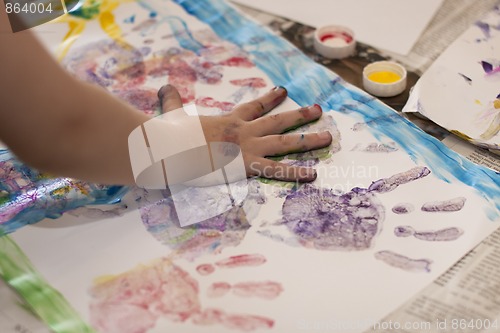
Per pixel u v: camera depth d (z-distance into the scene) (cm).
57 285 64
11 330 61
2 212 73
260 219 69
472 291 60
